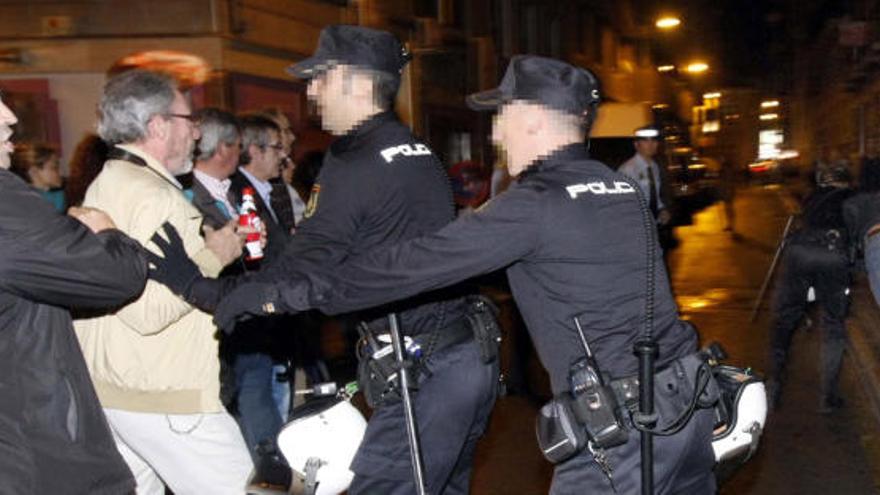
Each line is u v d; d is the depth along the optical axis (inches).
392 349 130.6
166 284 121.6
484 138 708.0
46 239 98.8
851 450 239.5
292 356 204.7
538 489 215.2
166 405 132.3
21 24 360.5
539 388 291.4
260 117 209.6
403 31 576.7
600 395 106.3
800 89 1577.3
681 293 488.7
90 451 105.9
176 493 138.8
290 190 244.1
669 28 1397.6
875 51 653.3
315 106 134.1
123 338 131.0
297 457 134.0
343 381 265.1
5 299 99.3
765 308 435.2
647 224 110.3
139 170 130.7
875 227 155.3
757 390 122.3
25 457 100.3
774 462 232.1
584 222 107.4
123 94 132.0
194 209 131.6
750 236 800.3
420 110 603.5
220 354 153.6
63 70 361.7
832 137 1021.8
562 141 111.9
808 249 263.1
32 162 246.2
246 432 189.8
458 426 133.7
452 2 661.9
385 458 132.6
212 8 365.7
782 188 1475.1
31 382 101.4
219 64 370.3
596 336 108.8
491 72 717.9
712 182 1007.0
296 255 128.3
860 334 353.7
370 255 112.0
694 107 1898.4
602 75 1112.2
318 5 462.9
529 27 843.4
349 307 112.0
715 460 117.2
